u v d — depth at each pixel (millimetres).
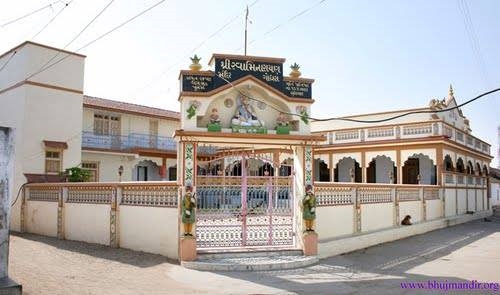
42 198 16453
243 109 11828
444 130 22594
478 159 29906
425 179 25391
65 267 10078
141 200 12297
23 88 18219
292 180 12594
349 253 13086
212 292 8242
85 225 14008
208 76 11531
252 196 12250
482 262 11805
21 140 17922
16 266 9859
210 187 11961
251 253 11422
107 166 25188
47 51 18938
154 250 11711
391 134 23688
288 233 12547
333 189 13719
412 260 12070
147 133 28234
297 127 12172
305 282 9250
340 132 25672
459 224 22891
